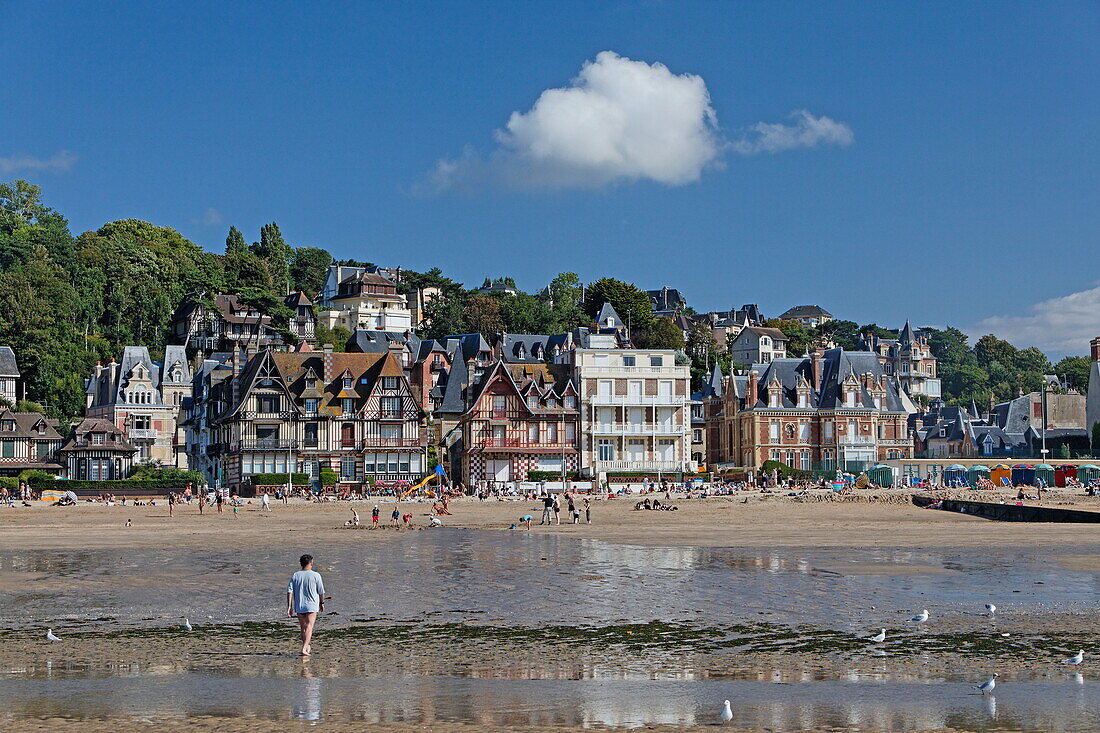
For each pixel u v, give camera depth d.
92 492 121.81
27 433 136.38
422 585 43.31
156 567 50.09
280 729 21.31
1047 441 178.25
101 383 167.50
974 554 54.91
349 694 24.58
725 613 36.06
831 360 155.75
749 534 69.38
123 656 29.36
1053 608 36.75
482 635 32.38
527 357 180.25
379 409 129.62
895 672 27.02
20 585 43.75
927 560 52.03
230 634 32.69
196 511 98.38
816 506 105.88
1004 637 31.59
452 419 140.25
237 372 133.75
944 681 25.95
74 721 21.88
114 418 158.75
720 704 23.62
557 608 37.28
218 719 22.09
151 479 125.56
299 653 29.75
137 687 25.31
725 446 163.00
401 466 129.62
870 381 154.12
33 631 33.25
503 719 22.23
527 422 133.38
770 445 151.25
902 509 101.56
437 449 138.62
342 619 35.31
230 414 127.44
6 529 75.50
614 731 21.34
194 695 24.42
